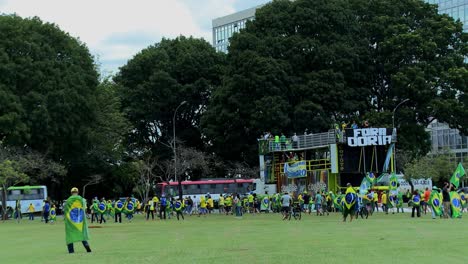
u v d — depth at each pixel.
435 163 92.00
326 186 62.50
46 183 81.75
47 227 45.25
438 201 42.50
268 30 76.06
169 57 90.62
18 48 65.62
